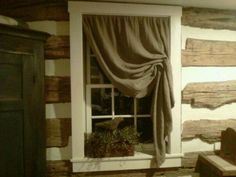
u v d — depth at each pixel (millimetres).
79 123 2523
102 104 2773
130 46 2514
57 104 2537
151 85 2600
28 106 2135
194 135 2717
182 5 2627
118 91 2787
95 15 2512
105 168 2574
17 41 2045
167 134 2592
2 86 1968
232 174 2213
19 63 2068
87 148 2592
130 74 2514
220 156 2600
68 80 2541
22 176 2117
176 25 2617
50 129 2535
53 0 2498
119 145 2582
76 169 2539
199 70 2705
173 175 2703
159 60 2559
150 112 2762
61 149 2555
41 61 2227
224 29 2750
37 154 2225
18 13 2523
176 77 2635
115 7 2504
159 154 2582
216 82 2727
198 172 2730
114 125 2570
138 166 2617
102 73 2734
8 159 2021
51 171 2549
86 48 2682
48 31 2502
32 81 2158
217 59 2730
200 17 2691
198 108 2725
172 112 2645
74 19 2473
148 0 2482
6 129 2004
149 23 2580
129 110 2820
